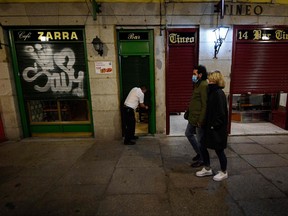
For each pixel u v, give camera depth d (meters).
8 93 4.94
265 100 6.41
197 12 4.70
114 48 4.75
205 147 2.92
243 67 5.10
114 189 2.90
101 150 4.43
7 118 5.05
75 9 4.58
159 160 3.85
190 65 5.06
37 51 4.88
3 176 3.35
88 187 2.97
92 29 4.67
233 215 2.31
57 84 5.03
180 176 3.22
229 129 5.25
